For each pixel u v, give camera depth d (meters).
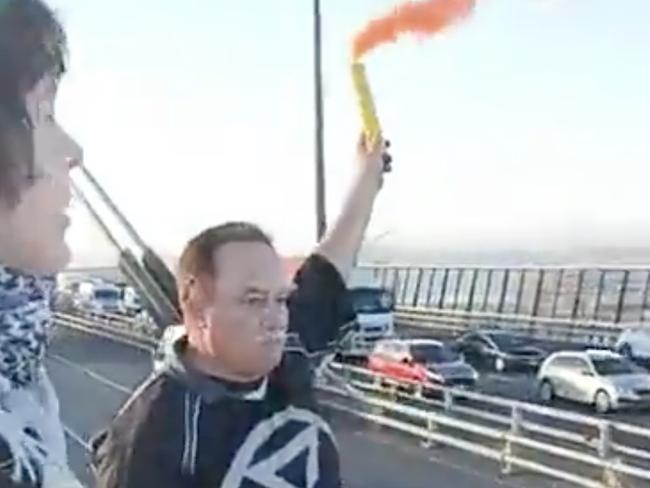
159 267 2.66
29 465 1.45
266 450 2.40
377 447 19.72
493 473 17.80
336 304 2.72
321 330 2.67
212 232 2.48
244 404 2.40
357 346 31.66
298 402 2.49
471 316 48.81
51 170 1.51
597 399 29.11
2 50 1.44
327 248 2.80
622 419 27.92
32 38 1.46
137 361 31.28
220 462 2.36
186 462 2.34
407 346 29.81
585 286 44.38
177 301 2.59
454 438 19.59
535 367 36.16
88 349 33.41
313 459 2.45
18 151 1.46
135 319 35.00
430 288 53.50
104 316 35.94
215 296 2.42
